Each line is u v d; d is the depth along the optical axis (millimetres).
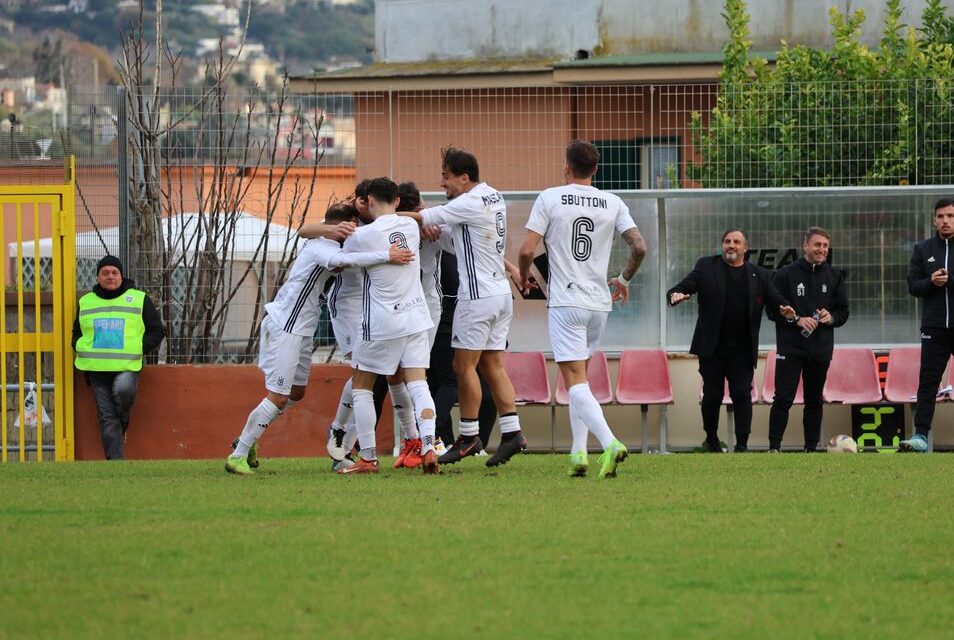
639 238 34125
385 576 21906
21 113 54094
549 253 34125
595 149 34281
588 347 34438
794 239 56062
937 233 46562
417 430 37594
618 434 56250
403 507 28672
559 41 86062
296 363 36625
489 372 37156
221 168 54156
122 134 53062
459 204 35406
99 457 52125
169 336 53688
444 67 83688
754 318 47812
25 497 30750
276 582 21484
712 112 62312
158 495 31000
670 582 21531
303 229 36031
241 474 36531
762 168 58406
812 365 48312
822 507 28734
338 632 18609
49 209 59750
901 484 32625
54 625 18953
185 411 52531
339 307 37531
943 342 46406
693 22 84312
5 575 21969
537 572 22203
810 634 18609
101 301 50906
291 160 55438
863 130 57406
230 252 54281
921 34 78688
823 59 65750
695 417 56094
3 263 52125
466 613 19625
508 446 37219
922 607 20031
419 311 35438
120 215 53062
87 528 26172
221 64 57375
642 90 61312
